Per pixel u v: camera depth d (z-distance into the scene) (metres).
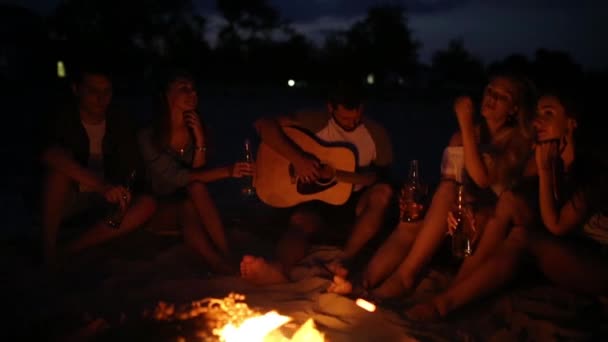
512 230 3.31
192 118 4.12
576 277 3.26
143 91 25.58
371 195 4.04
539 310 3.26
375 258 3.65
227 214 5.32
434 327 3.11
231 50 51.47
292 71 51.22
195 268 3.94
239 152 9.41
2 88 24.39
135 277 3.73
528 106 3.53
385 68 53.44
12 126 11.95
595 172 3.29
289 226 4.11
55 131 3.95
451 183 3.54
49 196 3.82
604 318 3.17
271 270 3.54
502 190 3.65
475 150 3.46
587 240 3.50
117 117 4.17
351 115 4.14
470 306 3.35
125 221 3.90
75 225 4.30
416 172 3.74
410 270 3.47
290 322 3.01
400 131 13.80
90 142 4.12
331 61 50.94
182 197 4.28
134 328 2.73
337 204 4.31
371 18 53.50
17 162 7.80
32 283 3.61
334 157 4.25
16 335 2.90
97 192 4.20
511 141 3.63
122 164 4.17
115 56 46.03
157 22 49.00
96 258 4.08
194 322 2.75
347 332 2.98
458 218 3.40
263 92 29.73
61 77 37.97
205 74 50.56
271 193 4.35
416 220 3.69
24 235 4.56
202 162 4.27
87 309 3.24
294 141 4.27
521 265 3.30
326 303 3.26
